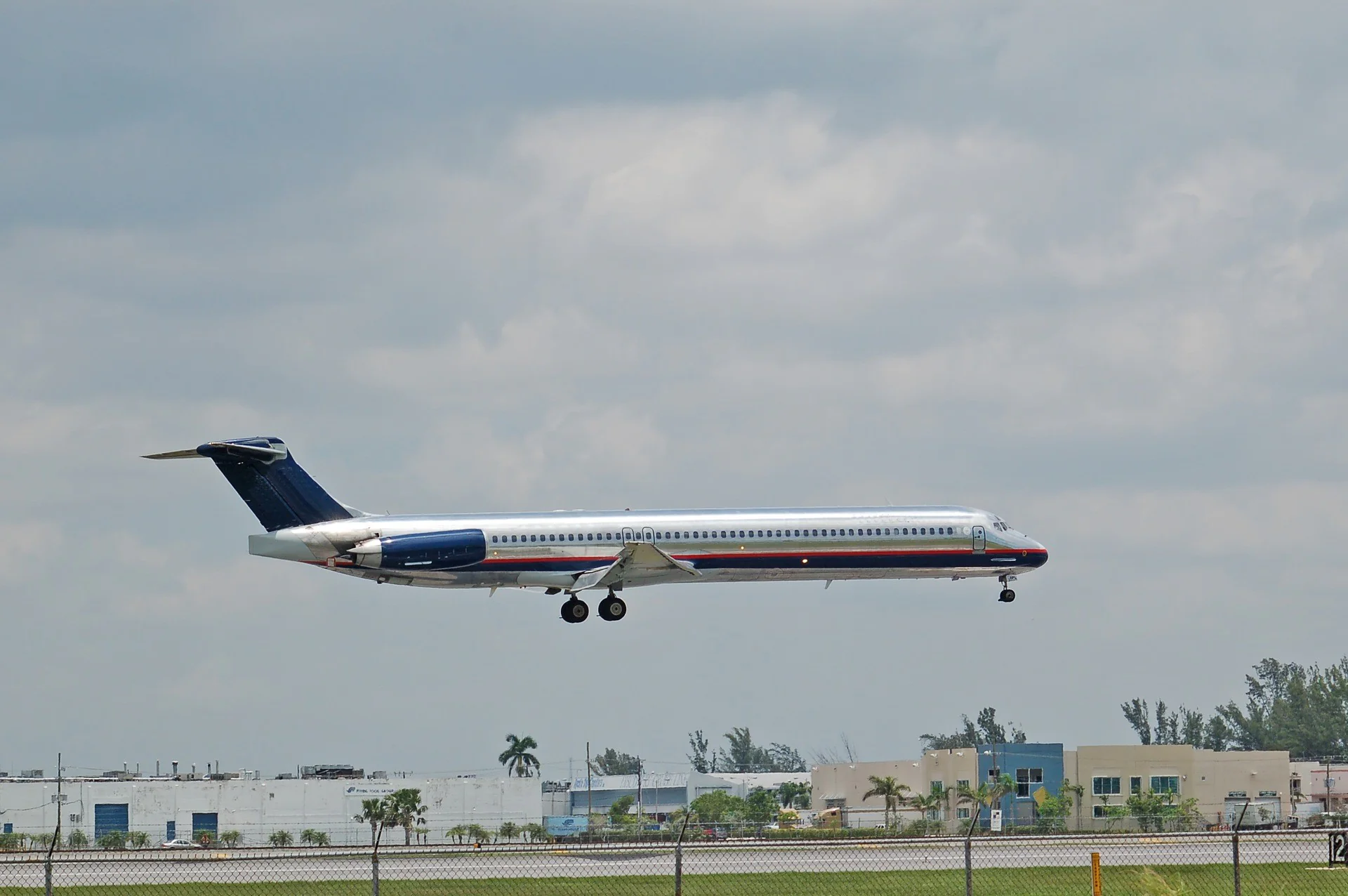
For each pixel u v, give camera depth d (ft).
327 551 617.21
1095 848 485.15
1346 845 306.14
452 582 624.18
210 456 613.52
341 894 380.78
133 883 408.46
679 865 321.11
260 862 467.93
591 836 645.51
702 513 643.45
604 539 627.05
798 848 441.68
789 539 644.27
